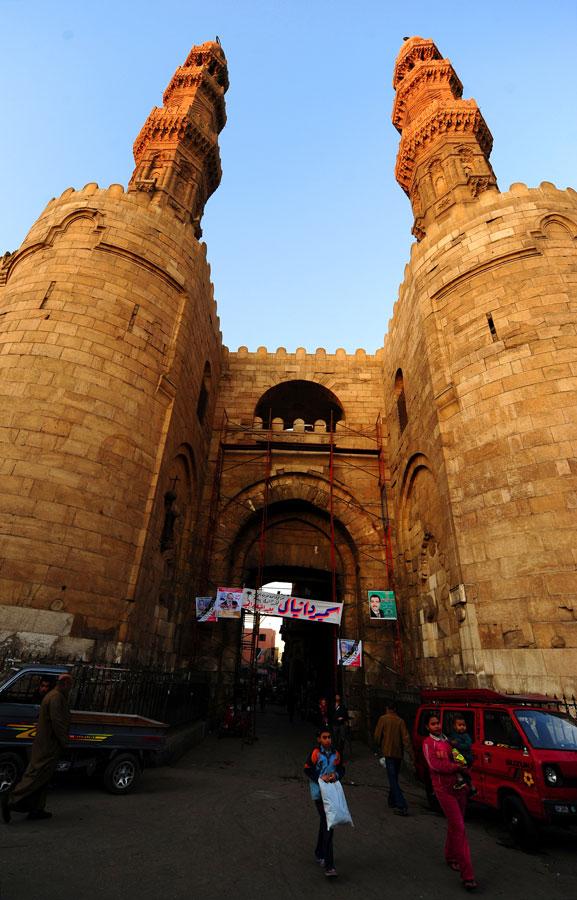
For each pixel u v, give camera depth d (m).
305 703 28.83
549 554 11.66
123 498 14.10
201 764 12.14
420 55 29.14
